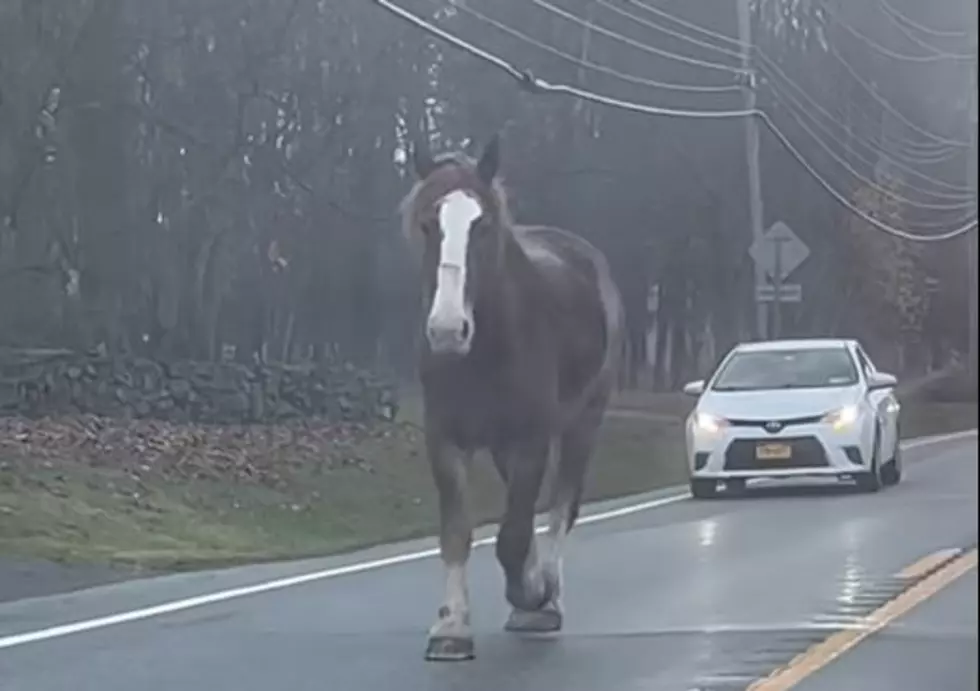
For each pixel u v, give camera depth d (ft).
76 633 38.50
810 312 119.75
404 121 86.94
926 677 31.83
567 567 48.42
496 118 89.35
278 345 96.07
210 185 84.33
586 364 38.34
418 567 50.55
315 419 84.28
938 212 119.85
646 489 81.10
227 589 46.06
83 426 72.13
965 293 135.74
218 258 89.51
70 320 82.02
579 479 40.27
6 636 38.11
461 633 34.40
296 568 51.34
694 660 33.91
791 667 32.94
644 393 122.21
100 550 53.72
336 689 31.60
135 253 84.69
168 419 77.61
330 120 84.58
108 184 81.00
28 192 79.00
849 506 64.75
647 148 102.83
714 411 70.90
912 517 59.93
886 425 72.49
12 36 73.61
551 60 88.17
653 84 91.81
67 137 78.23
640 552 51.96
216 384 80.64
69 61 75.25
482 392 33.78
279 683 32.24
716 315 119.65
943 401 122.83
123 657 35.29
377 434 85.46
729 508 66.08
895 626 37.37
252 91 80.33
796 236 107.34
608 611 40.32
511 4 85.15
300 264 95.45
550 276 37.11
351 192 88.94
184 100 79.87
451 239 32.45
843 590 42.75
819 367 73.46
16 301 79.77
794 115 104.06
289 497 68.95
